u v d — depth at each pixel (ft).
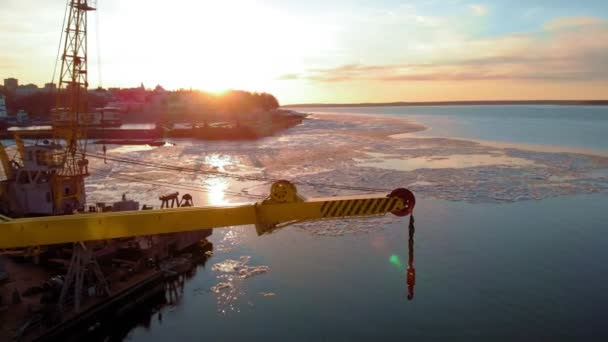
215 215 33.83
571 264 104.01
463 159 272.31
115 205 107.24
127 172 230.89
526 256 109.19
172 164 261.65
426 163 257.55
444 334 74.33
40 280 83.71
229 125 578.25
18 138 124.26
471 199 167.02
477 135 446.60
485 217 143.02
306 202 32.76
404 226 133.18
